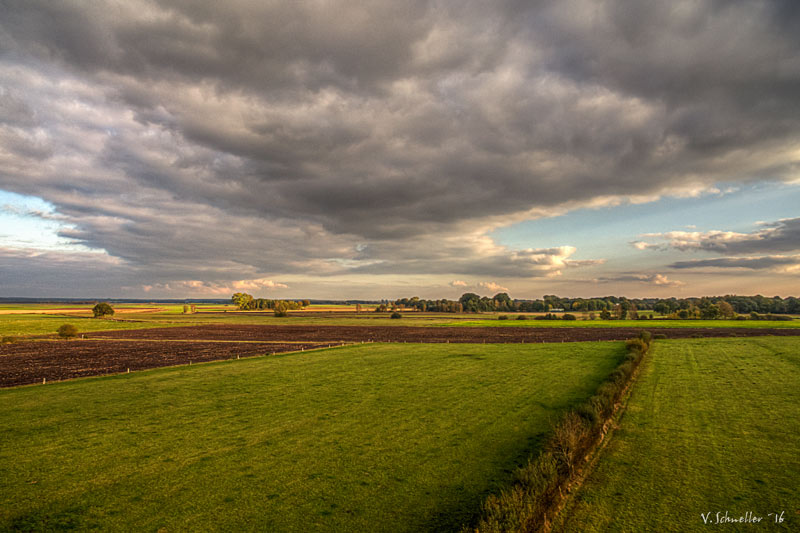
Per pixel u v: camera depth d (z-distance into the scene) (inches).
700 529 409.4
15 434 743.7
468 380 1240.8
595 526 419.8
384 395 1040.2
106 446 677.3
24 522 445.1
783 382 1097.4
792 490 485.7
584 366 1499.8
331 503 482.9
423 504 478.3
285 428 767.7
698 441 654.5
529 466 468.4
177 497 500.7
